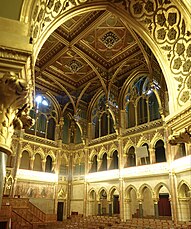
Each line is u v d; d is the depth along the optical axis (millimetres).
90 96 28875
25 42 3201
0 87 3109
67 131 28594
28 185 22859
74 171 26938
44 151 25359
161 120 20500
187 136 4645
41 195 23562
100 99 27875
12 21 3266
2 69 3117
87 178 25141
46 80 26016
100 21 17844
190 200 18797
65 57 22750
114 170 23031
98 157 25219
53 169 25609
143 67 22922
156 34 5750
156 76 19891
